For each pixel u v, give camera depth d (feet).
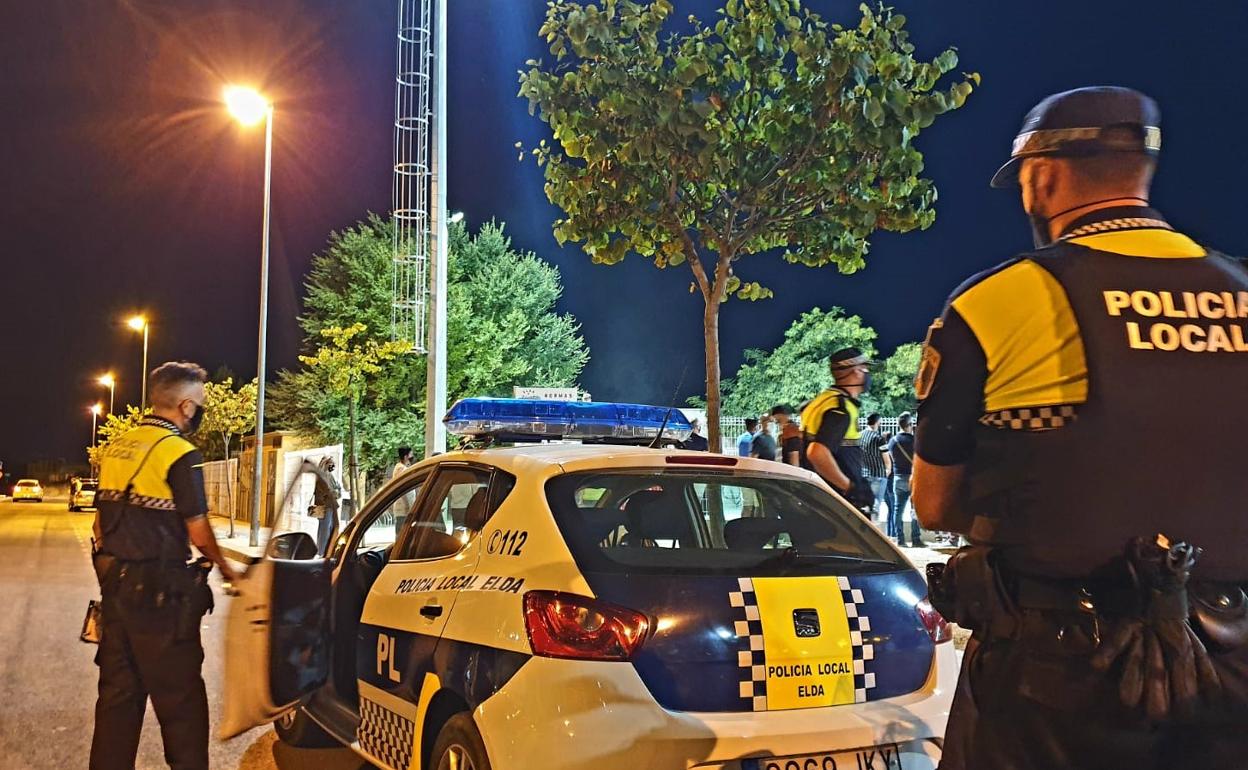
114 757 13.57
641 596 10.89
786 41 25.41
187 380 14.26
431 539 14.15
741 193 26.13
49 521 112.27
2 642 29.94
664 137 24.79
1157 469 6.42
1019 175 7.70
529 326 102.47
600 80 24.85
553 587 11.04
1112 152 7.05
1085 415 6.48
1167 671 6.15
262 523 88.63
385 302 97.40
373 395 98.78
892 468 42.52
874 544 13.16
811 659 11.12
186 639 13.51
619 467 12.94
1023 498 6.67
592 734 10.19
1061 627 6.47
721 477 13.73
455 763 11.51
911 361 76.02
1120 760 6.46
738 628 10.93
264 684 14.28
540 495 12.28
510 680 10.87
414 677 12.78
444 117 49.16
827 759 10.76
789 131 25.30
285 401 100.68
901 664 11.75
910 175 25.45
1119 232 6.93
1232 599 6.48
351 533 16.58
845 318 81.10
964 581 7.04
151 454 13.47
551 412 32.96
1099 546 6.42
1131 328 6.56
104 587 13.46
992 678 6.86
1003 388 6.81
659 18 25.67
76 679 24.75
